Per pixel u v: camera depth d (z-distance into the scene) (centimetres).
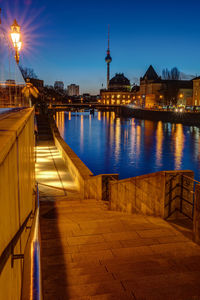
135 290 376
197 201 530
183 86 15825
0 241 154
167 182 664
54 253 506
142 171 4500
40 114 5197
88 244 549
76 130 9525
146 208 750
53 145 3095
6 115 400
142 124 11794
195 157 5331
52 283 394
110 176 1109
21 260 278
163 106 15050
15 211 240
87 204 1041
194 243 541
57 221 730
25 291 141
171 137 7788
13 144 223
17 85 841
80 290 376
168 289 377
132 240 561
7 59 596
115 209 936
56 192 1359
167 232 600
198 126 10288
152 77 19962
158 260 469
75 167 1511
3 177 169
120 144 6719
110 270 434
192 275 417
